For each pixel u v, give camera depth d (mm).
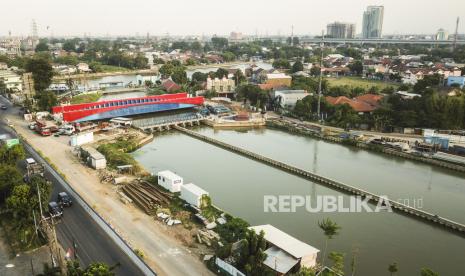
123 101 143000
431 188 82812
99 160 83438
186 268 47188
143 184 75938
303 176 89938
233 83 190375
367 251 56312
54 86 186750
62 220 58500
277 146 115812
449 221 64438
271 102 164750
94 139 109375
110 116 135750
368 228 63969
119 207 64312
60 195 64438
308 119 143375
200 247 52562
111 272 42469
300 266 47594
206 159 102062
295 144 118125
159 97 152125
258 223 64062
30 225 52281
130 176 80875
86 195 68562
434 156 99562
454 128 122250
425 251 57188
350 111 135000
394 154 105875
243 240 47469
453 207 72875
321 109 145375
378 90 178250
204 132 134125
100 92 196000
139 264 46781
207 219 60531
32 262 47531
